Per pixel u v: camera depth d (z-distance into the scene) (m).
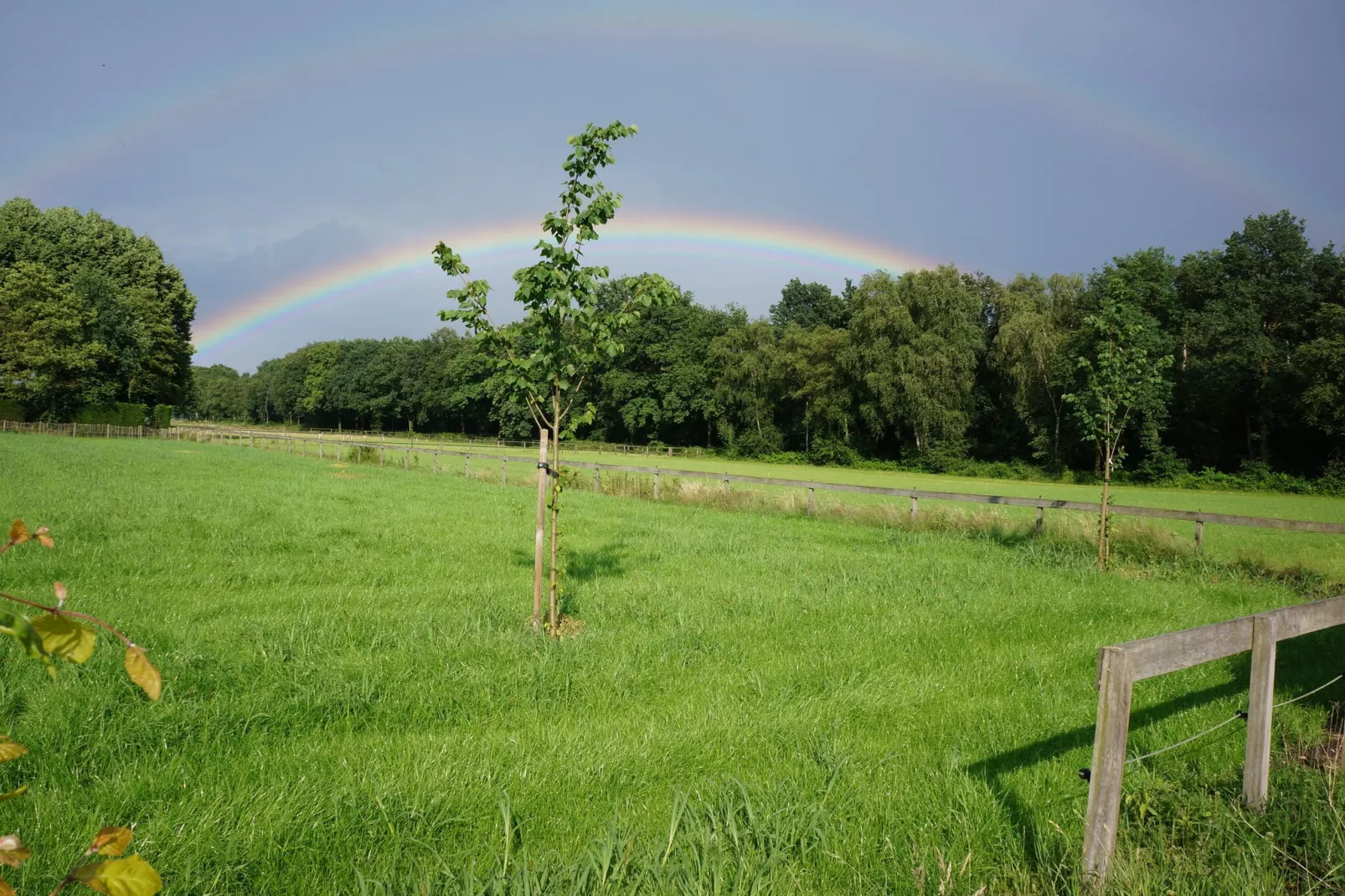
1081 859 3.52
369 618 8.31
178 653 6.52
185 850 3.66
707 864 3.60
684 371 86.06
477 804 4.30
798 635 8.38
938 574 12.21
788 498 21.88
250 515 15.91
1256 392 53.31
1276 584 12.77
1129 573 13.80
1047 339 59.47
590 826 4.19
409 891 3.51
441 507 19.58
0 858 1.13
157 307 73.06
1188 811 4.21
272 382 164.88
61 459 29.84
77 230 71.25
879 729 5.77
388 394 123.06
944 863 3.79
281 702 5.66
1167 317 58.88
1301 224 55.16
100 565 10.27
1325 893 3.54
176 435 68.94
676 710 5.97
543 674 6.52
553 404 8.27
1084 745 5.48
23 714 5.18
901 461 69.31
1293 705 6.32
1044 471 60.69
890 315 64.75
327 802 4.18
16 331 62.38
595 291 8.02
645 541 15.26
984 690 6.72
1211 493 47.34
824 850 3.87
